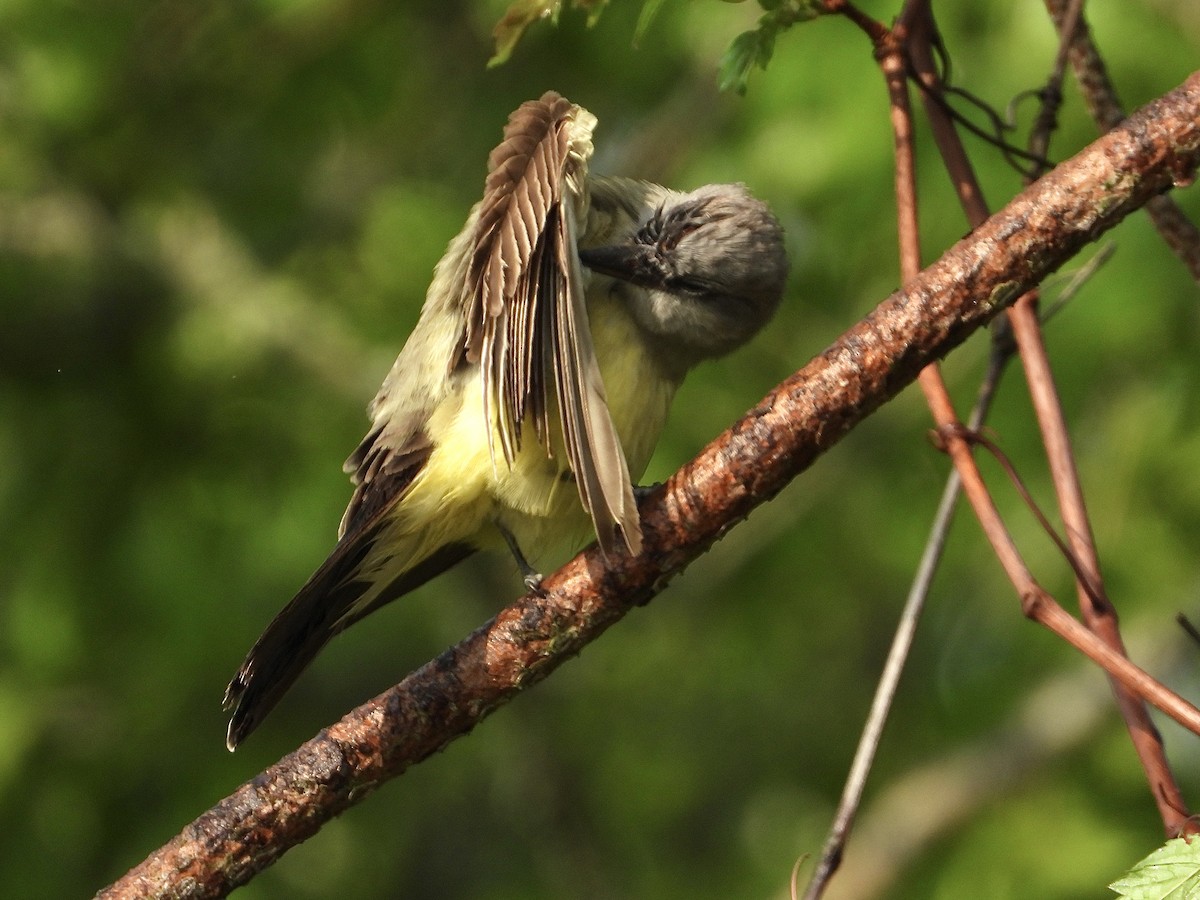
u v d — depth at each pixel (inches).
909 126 218.1
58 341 526.6
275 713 518.9
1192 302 458.6
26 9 497.7
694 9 502.6
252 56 522.3
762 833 569.9
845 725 572.7
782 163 477.4
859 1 463.2
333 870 540.1
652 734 586.2
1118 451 492.4
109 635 506.0
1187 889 161.0
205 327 531.8
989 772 523.2
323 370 534.3
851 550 555.5
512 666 188.1
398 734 188.1
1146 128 175.9
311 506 523.2
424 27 554.6
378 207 538.6
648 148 526.9
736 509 184.7
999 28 445.4
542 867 563.2
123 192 533.6
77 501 515.5
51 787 487.2
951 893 502.9
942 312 179.2
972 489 198.5
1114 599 502.0
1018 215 178.4
